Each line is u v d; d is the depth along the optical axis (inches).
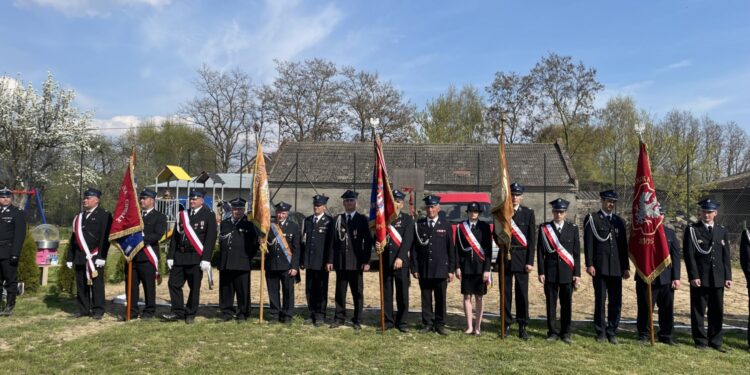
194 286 315.0
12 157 1095.6
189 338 273.9
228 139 1792.6
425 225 301.0
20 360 236.2
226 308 322.0
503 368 232.8
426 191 994.7
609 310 286.8
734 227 903.1
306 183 1018.7
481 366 235.9
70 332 287.0
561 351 263.3
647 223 283.4
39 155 1163.3
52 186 1170.0
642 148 295.0
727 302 416.5
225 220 327.6
